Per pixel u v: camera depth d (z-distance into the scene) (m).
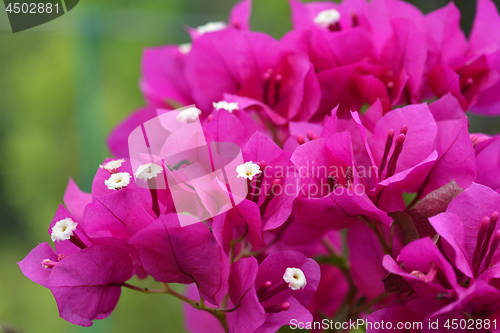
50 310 1.32
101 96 0.88
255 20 1.36
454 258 0.38
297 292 0.38
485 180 0.41
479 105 0.46
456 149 0.40
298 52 0.44
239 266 0.38
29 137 1.48
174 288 1.08
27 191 1.49
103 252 0.39
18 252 1.46
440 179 0.40
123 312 1.25
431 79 0.45
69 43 1.40
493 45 0.45
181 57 0.50
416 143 0.40
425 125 0.40
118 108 1.34
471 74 0.45
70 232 0.39
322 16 0.46
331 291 0.49
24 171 1.49
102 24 0.84
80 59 0.86
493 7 0.46
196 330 0.49
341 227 0.40
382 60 0.45
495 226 0.38
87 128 0.86
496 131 1.00
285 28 1.37
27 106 1.50
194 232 0.37
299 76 0.44
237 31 0.46
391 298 0.42
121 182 0.39
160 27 0.87
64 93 1.47
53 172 1.49
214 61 0.46
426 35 0.45
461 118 0.40
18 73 1.50
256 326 0.37
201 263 0.38
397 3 0.46
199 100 0.47
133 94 1.38
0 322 0.52
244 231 0.41
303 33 0.45
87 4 1.37
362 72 0.45
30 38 1.47
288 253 0.38
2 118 1.50
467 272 0.36
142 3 1.52
